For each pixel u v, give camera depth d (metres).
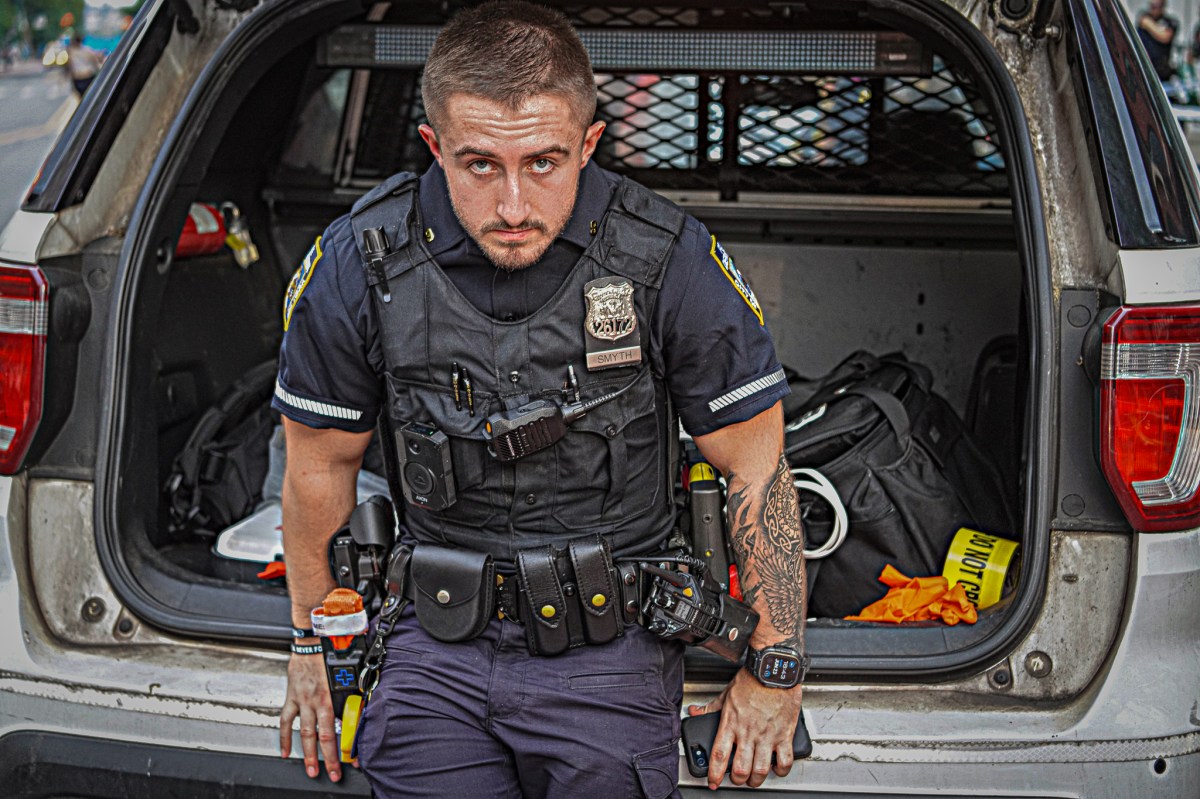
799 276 2.64
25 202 1.70
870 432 1.98
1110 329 1.48
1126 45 1.71
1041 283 1.59
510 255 1.35
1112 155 1.56
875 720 1.56
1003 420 2.49
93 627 1.72
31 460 1.71
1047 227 1.62
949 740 1.54
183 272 2.29
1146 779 1.52
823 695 1.59
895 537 1.90
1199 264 1.50
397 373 1.45
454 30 1.31
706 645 1.52
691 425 1.49
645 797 1.47
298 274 1.50
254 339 2.61
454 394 1.43
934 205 2.50
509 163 1.29
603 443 1.44
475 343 1.41
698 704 1.61
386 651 1.56
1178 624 1.54
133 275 1.76
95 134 1.75
